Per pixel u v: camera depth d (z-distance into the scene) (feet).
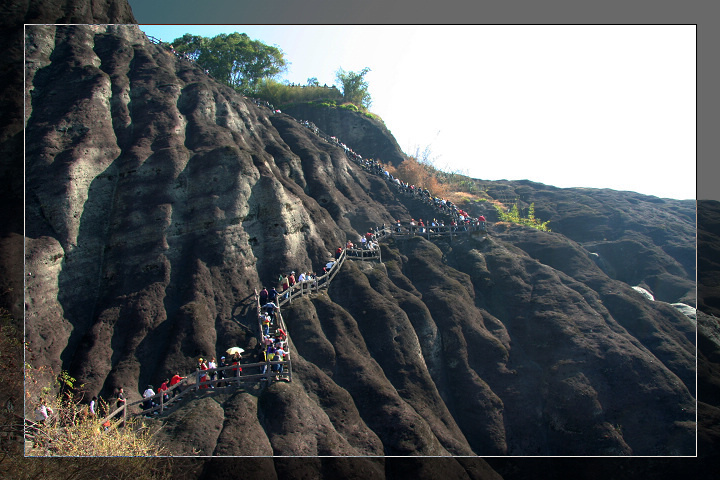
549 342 131.75
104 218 117.29
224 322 110.32
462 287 143.13
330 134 237.45
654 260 189.88
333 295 130.41
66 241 109.70
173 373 98.58
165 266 114.62
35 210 109.70
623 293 150.92
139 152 125.29
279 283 124.06
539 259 169.78
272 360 98.68
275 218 131.03
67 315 104.58
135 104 140.15
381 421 102.17
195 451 80.84
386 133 241.76
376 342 120.98
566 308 139.74
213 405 89.56
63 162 115.14
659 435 113.70
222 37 251.60
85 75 135.54
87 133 123.03
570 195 239.91
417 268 148.15
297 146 177.99
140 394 95.66
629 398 118.93
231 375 100.07
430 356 125.29
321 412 97.45
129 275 111.86
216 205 124.26
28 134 118.93
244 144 146.51
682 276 184.03
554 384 123.13
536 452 115.96
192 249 119.55
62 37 143.43
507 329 137.90
